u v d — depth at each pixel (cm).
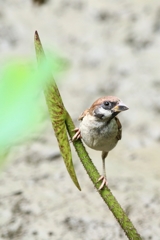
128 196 854
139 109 1320
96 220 769
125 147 1151
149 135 1208
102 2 1853
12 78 272
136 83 1429
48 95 601
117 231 748
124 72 1492
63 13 1814
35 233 741
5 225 757
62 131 603
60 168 962
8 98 269
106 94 1407
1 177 906
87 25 1758
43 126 392
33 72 288
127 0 1847
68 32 1720
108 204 607
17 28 1700
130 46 1619
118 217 607
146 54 1570
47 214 786
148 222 776
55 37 1689
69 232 746
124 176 941
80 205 817
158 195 860
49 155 992
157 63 1515
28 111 272
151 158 1081
